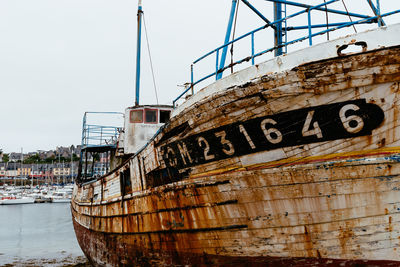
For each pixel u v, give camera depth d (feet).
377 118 16.43
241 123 19.31
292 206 18.71
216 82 20.30
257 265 20.20
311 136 17.74
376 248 17.39
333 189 17.66
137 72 46.52
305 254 18.81
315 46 17.11
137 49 47.01
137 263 28.66
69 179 408.46
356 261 17.81
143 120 36.86
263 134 18.85
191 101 22.25
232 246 20.99
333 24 35.68
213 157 21.02
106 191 35.65
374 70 15.80
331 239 18.16
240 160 19.95
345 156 17.31
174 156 23.66
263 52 20.02
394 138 16.44
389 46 15.43
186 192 22.54
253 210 19.81
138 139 36.29
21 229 99.76
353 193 17.37
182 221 23.40
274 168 18.74
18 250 64.64
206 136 20.94
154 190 25.59
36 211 166.20
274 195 18.99
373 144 16.79
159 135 24.53
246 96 18.54
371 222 17.31
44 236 84.84
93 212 39.81
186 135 22.04
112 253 33.24
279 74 17.40
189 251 23.48
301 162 18.22
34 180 408.87
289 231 19.01
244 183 19.66
